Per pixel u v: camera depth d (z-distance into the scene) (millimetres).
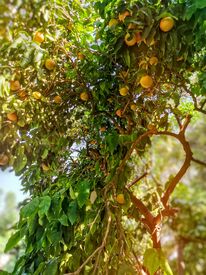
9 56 1393
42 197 1684
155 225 2289
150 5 1565
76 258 1804
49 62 1657
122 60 1780
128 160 2105
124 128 2119
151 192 2814
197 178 5488
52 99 1877
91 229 1798
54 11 1555
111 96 2018
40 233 1743
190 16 1404
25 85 1609
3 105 1597
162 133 2229
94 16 1878
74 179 1844
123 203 1929
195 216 4984
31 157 2031
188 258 5148
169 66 1709
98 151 2021
